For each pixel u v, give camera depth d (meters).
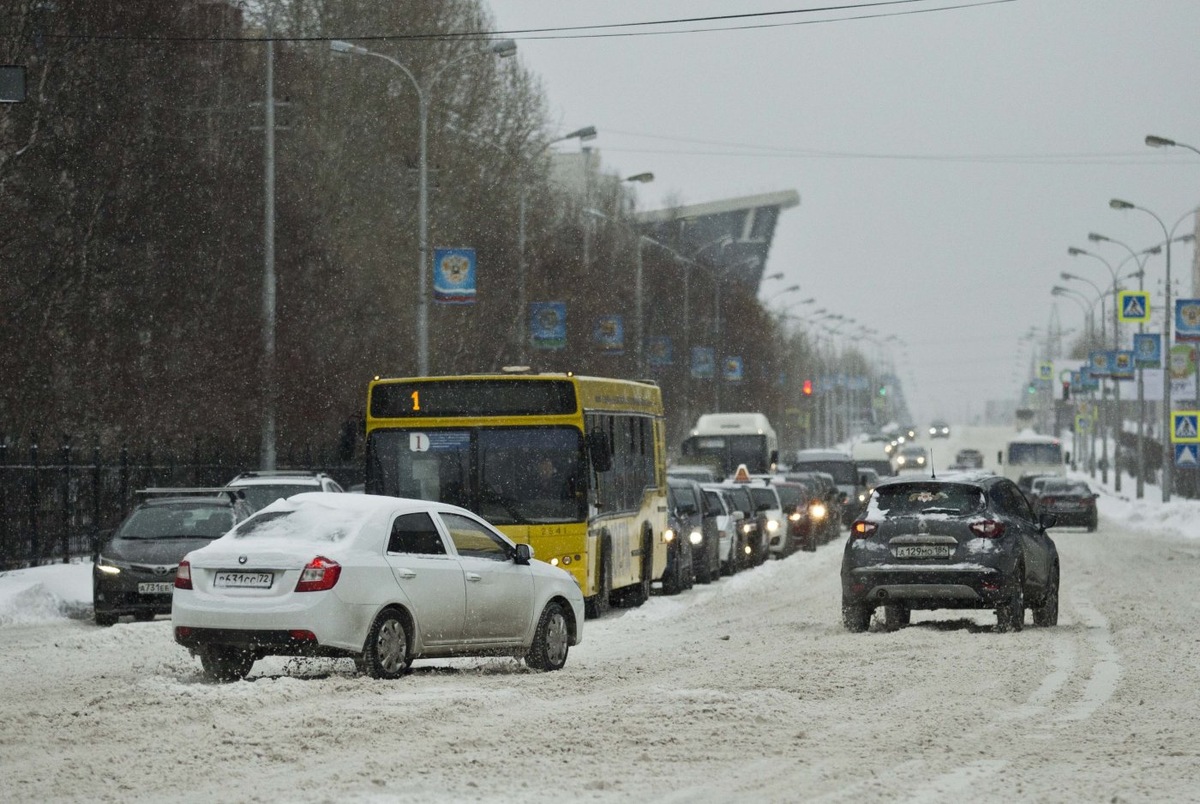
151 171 98.12
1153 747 25.92
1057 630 47.78
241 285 103.00
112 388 93.19
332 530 34.44
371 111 136.25
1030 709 30.47
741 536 88.12
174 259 98.19
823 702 31.39
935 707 30.67
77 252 93.50
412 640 34.88
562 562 52.44
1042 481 149.25
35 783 22.58
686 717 28.77
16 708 30.33
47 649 42.78
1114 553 100.12
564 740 26.27
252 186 107.12
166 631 46.72
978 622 51.53
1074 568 83.19
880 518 46.97
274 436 96.19
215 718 28.48
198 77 105.62
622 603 63.62
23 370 88.25
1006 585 45.81
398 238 132.00
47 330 91.38
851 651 41.34
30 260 90.62
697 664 38.75
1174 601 60.19
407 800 20.97
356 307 117.00
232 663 34.88
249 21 127.81
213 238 101.44
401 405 53.34
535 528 52.34
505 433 52.91
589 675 36.34
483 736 26.59
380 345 118.75
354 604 33.44
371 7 138.50
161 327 97.00
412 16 140.62
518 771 23.45
